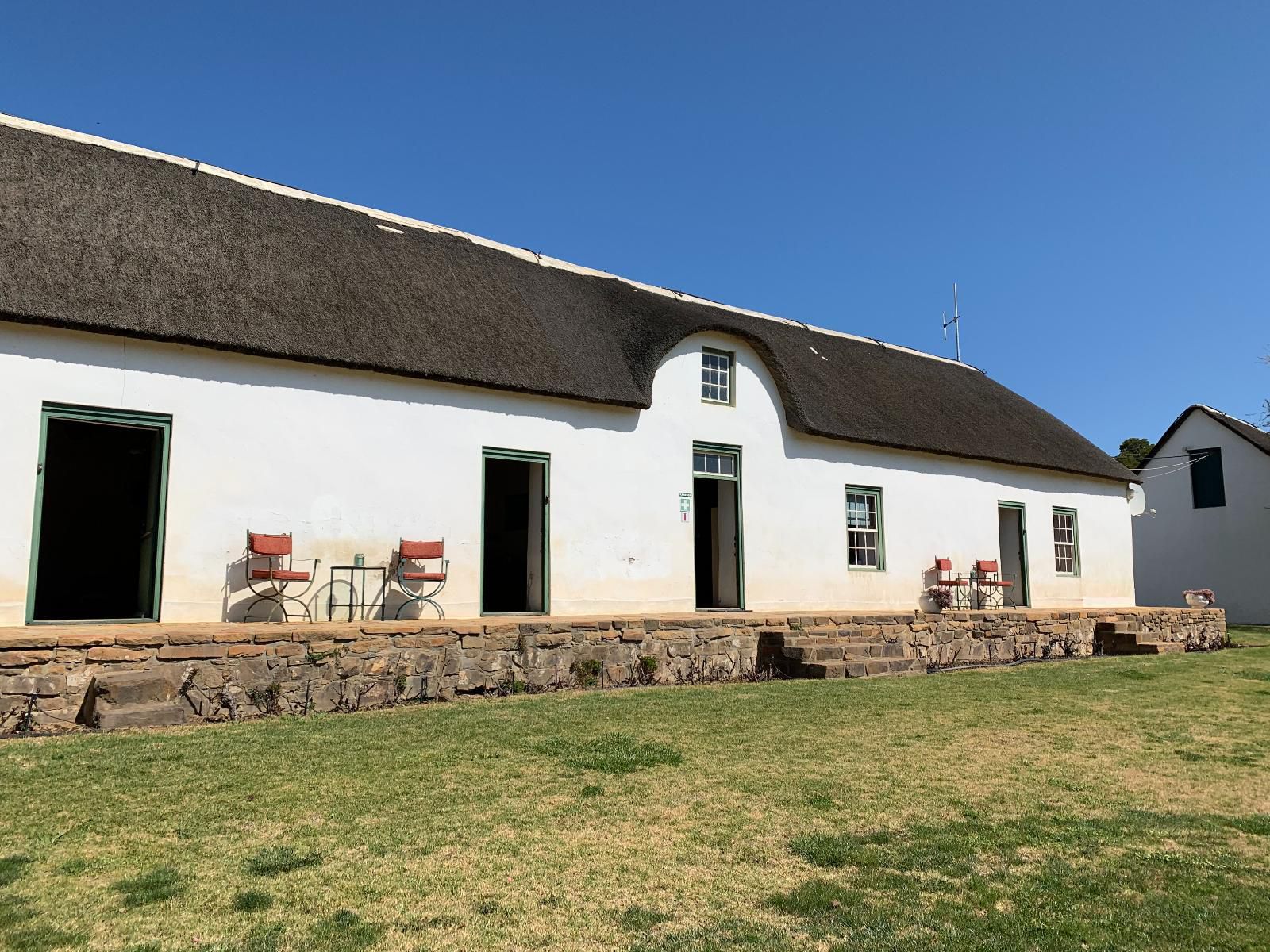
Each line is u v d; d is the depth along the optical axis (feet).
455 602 39.04
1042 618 50.52
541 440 42.24
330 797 18.13
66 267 31.27
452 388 39.73
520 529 53.93
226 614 33.45
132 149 39.68
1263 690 35.45
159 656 26.43
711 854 15.44
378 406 37.68
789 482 51.72
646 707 29.25
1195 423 89.76
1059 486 69.21
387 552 37.35
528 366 41.52
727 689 33.86
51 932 12.01
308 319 36.32
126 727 24.75
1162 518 90.74
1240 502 85.92
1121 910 13.34
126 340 32.17
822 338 65.00
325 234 41.73
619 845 15.76
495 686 32.94
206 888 13.56
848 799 18.70
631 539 44.83
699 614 42.78
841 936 12.37
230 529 33.83
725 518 50.24
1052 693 33.91
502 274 47.65
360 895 13.46
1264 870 15.01
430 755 21.74
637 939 12.21
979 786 19.97
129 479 48.57
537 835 16.20
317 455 35.99
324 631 29.17
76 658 25.41
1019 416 71.72
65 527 49.49
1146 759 22.93
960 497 61.00
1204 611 61.21
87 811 16.97
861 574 54.49
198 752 21.58
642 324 48.08
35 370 30.40
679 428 47.39
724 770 20.89
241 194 40.81
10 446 29.78
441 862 14.83
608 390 43.52
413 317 39.99
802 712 28.58
